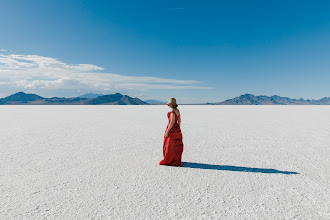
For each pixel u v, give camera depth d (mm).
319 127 13992
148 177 4809
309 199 3760
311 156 6656
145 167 5527
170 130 5660
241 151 7305
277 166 5652
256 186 4332
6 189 4129
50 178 4715
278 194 3963
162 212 3277
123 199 3715
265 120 19312
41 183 4430
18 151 7199
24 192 3994
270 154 6910
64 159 6230
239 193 4000
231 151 7309
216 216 3172
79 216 3152
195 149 7605
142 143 8594
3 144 8367
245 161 6117
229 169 5406
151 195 3885
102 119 20250
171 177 4820
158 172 5152
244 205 3529
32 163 5820
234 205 3527
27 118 21531
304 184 4441
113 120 19094
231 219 3096
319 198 3801
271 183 4496
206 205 3518
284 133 11320
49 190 4086
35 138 9711
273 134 10961
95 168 5414
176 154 5602
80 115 26484
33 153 6926
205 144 8438
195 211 3318
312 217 3164
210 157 6543
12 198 3744
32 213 3240
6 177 4770
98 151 7223
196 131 11992
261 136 10328
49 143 8578
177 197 3809
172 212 3281
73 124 15617
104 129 12789
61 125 14938
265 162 6020
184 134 10906
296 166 5648
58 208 3396
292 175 4973
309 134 11000
